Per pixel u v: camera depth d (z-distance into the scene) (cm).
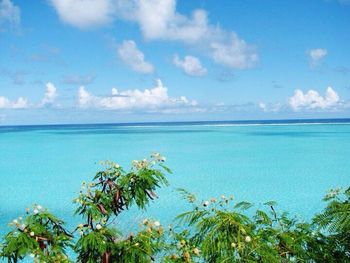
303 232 396
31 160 3359
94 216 390
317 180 2342
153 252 360
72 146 4619
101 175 438
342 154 3491
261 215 402
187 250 336
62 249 368
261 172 2631
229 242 321
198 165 2956
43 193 2070
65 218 1551
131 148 4266
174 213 1598
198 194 1998
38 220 374
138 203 424
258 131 7588
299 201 1836
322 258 375
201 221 345
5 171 2800
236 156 3447
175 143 4859
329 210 392
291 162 3052
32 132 8531
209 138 5712
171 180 2380
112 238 373
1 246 352
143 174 422
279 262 335
